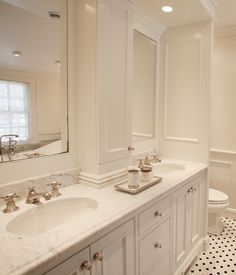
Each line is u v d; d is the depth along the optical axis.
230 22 2.71
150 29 2.38
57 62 1.57
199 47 2.35
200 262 2.22
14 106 1.38
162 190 1.56
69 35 1.61
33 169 1.46
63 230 1.04
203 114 2.37
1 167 1.30
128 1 1.74
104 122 1.61
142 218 1.38
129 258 1.30
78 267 0.99
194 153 2.45
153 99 2.54
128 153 1.84
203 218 2.42
